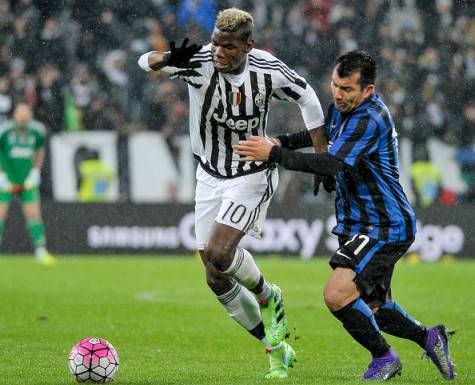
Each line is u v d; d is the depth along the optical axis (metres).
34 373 20.41
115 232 56.69
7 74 61.59
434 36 64.38
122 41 62.88
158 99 61.69
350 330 18.70
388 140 18.64
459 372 21.45
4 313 31.81
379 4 64.44
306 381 19.48
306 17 64.00
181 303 35.12
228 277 20.70
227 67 19.52
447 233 55.91
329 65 63.12
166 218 56.62
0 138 50.97
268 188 21.02
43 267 49.09
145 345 25.56
